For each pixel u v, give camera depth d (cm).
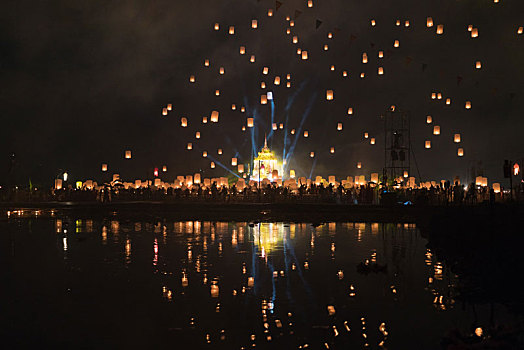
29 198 3769
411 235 1717
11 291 838
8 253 1272
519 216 1341
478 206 2064
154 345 573
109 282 912
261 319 676
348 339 595
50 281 918
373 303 758
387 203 2827
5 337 602
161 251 1309
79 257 1205
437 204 2928
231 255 1245
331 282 912
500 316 682
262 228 1995
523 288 825
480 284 865
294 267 1068
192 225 2145
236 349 559
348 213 2762
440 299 782
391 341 588
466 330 627
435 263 1116
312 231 1869
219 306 743
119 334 612
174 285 888
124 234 1748
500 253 985
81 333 616
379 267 1027
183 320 673
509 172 1563
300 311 715
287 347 568
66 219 2458
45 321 666
